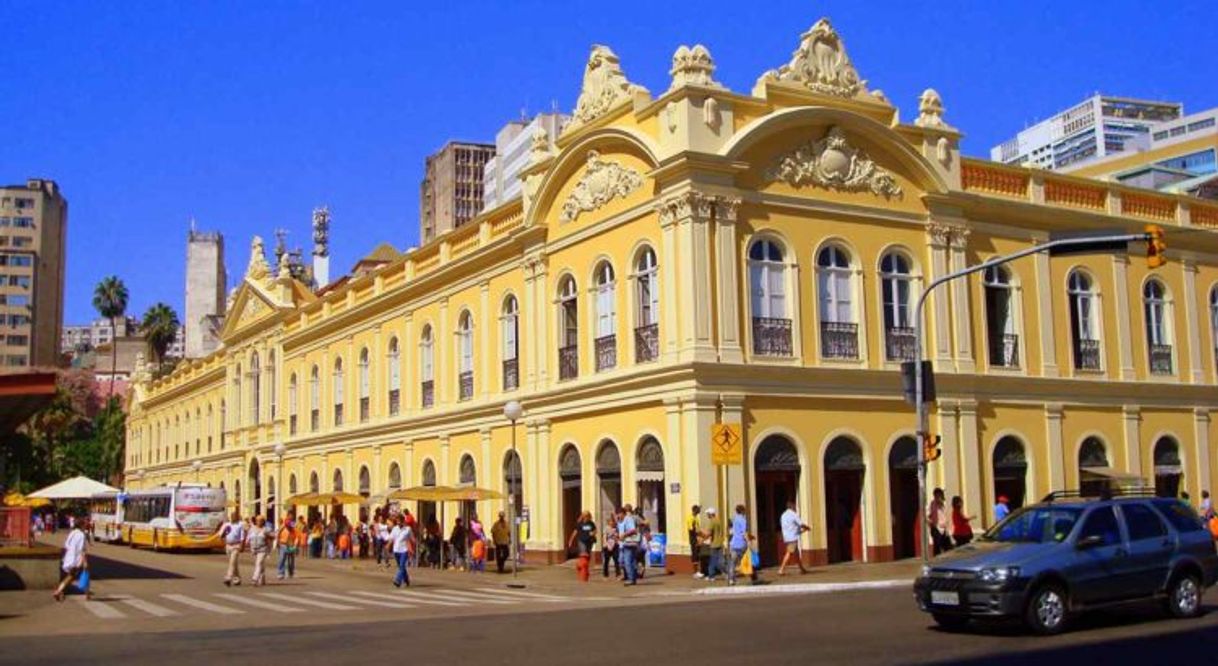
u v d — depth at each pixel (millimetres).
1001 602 13992
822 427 28641
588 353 30922
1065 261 34219
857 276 29828
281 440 54688
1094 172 83562
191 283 158625
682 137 27578
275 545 50094
